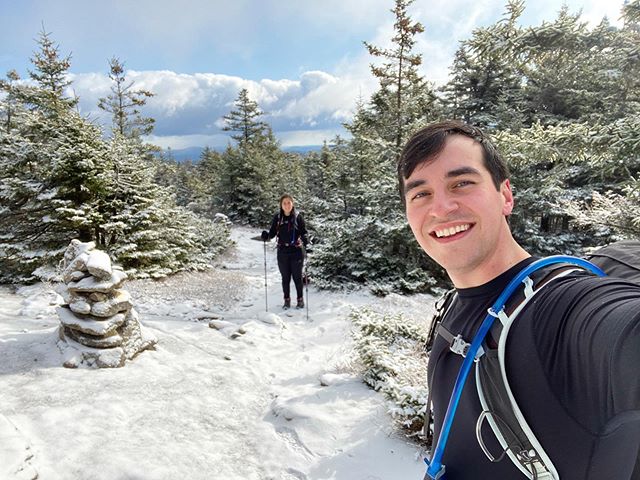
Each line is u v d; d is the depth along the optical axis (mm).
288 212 6559
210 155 40094
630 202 5355
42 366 3348
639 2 4191
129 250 8094
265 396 3557
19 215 7547
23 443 2178
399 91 8945
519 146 4152
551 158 4223
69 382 3115
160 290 7195
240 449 2676
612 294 595
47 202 7309
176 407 3047
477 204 773
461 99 15922
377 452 2631
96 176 7586
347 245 8852
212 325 5500
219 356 4355
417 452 2633
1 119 10758
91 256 3797
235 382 3695
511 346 632
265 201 24328
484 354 670
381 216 8727
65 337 3703
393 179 8664
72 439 2395
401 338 4328
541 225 11578
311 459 2594
